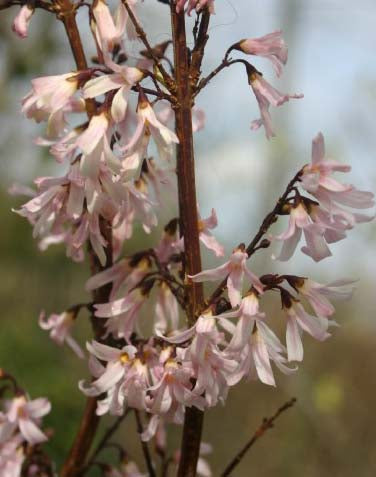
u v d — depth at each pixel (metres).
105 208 0.45
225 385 0.45
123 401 0.45
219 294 0.45
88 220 0.46
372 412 1.45
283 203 0.45
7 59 1.08
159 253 0.49
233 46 0.46
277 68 0.46
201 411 0.46
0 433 0.50
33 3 0.49
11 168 1.14
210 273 0.44
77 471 0.51
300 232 0.45
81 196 0.45
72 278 1.22
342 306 1.65
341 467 1.39
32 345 0.87
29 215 0.47
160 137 0.44
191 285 0.45
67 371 0.89
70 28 0.49
